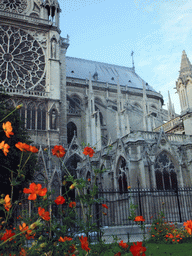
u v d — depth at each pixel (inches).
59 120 1818.4
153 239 652.7
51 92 1822.1
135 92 3115.2
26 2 2050.9
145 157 1111.0
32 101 1764.3
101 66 3385.8
